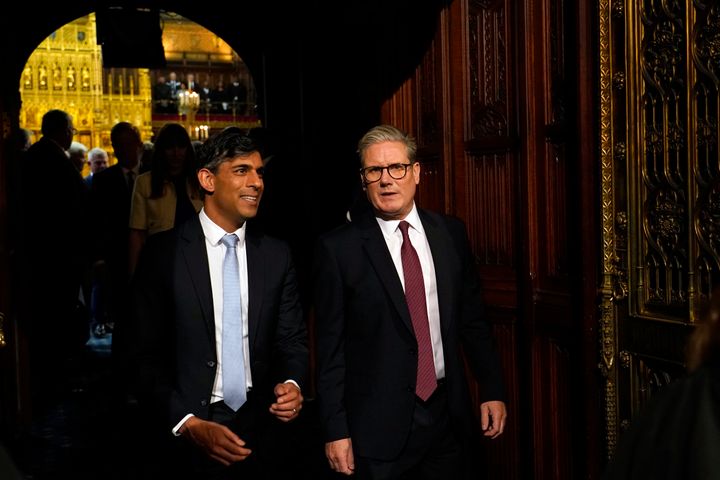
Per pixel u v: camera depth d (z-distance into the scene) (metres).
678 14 2.77
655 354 2.89
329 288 2.89
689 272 2.72
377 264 2.85
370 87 4.99
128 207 6.78
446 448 2.90
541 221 3.55
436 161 4.20
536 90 3.54
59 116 6.76
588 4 3.16
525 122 3.56
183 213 5.41
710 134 2.64
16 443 5.39
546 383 3.56
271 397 2.92
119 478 4.71
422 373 2.86
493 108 3.83
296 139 6.82
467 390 2.92
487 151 3.88
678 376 2.79
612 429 3.12
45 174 6.64
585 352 3.20
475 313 3.03
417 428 2.84
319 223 6.34
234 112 21.80
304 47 6.44
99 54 18.56
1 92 5.21
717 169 2.61
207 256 2.81
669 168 2.83
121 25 7.97
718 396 1.25
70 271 6.87
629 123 2.99
